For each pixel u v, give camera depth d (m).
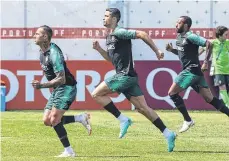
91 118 49.41
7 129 42.09
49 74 30.41
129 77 31.70
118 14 31.67
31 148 33.94
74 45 56.22
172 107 56.50
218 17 56.00
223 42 52.97
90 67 56.34
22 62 56.34
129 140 37.34
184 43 37.91
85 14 56.09
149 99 56.62
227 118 50.12
